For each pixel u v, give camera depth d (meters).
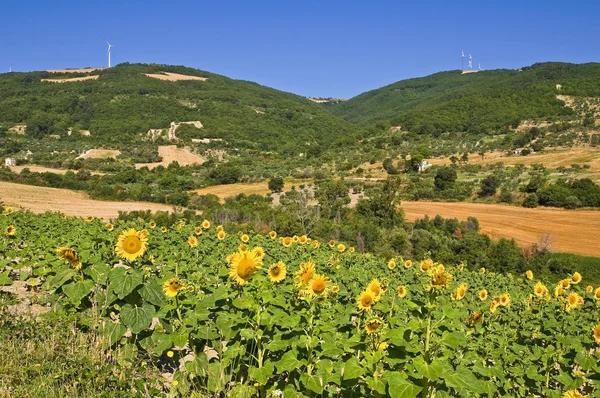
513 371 5.23
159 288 4.76
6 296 6.39
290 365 3.80
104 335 4.55
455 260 28.47
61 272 5.05
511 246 30.80
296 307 4.98
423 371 3.19
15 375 3.79
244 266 4.58
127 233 4.97
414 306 3.71
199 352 4.46
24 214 21.36
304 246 14.07
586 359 4.87
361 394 3.86
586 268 31.06
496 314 7.65
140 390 3.73
